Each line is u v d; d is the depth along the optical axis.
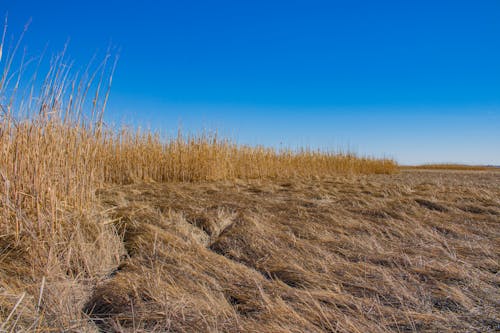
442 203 4.97
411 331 1.81
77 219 2.99
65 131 3.27
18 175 2.81
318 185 8.30
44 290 2.07
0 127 2.84
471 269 2.63
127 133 8.45
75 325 1.78
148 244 2.96
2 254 2.49
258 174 11.57
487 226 3.96
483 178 13.37
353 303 2.07
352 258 2.94
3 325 1.67
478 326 1.84
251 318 1.90
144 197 5.61
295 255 2.92
